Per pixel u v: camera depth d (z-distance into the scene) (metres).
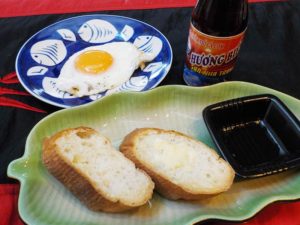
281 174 0.22
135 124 0.25
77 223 0.18
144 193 0.19
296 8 0.36
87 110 0.24
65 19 0.32
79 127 0.22
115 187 0.20
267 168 0.21
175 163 0.21
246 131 0.25
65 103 0.26
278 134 0.24
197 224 0.18
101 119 0.24
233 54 0.25
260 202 0.20
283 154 0.23
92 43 0.31
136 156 0.21
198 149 0.22
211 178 0.21
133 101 0.25
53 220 0.18
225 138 0.24
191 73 0.27
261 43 0.32
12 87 0.27
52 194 0.20
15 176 0.20
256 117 0.25
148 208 0.20
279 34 0.33
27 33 0.32
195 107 0.26
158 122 0.25
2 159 0.23
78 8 0.34
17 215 0.20
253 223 0.20
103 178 0.20
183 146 0.22
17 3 0.34
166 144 0.22
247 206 0.20
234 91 0.26
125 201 0.19
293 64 0.31
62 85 0.27
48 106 0.26
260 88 0.26
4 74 0.28
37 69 0.28
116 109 0.25
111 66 0.29
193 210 0.20
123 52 0.30
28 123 0.25
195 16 0.24
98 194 0.19
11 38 0.31
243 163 0.23
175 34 0.33
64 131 0.22
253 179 0.21
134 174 0.20
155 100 0.25
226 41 0.24
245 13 0.24
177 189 0.20
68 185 0.20
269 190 0.21
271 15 0.35
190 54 0.26
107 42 0.31
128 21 0.32
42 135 0.22
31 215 0.18
